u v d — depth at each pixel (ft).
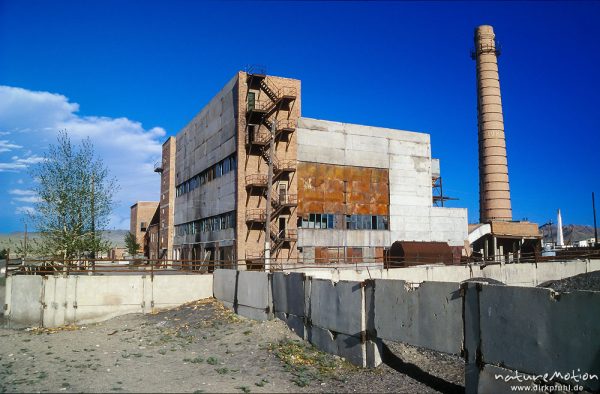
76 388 32.14
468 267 101.50
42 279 69.05
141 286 74.38
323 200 137.90
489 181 197.98
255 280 61.26
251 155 127.85
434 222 155.53
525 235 180.04
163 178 212.02
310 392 32.71
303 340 48.85
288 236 128.77
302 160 135.74
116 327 63.87
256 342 48.29
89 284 71.46
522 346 27.50
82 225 103.45
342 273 82.02
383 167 149.28
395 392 32.91
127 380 34.58
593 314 24.02
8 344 52.44
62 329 65.36
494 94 203.00
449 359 39.29
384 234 146.20
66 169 103.40
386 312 37.76
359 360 39.91
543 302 26.53
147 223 265.54
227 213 134.62
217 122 145.59
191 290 77.20
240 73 128.88
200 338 52.85
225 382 34.22
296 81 135.85
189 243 170.81
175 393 30.91
